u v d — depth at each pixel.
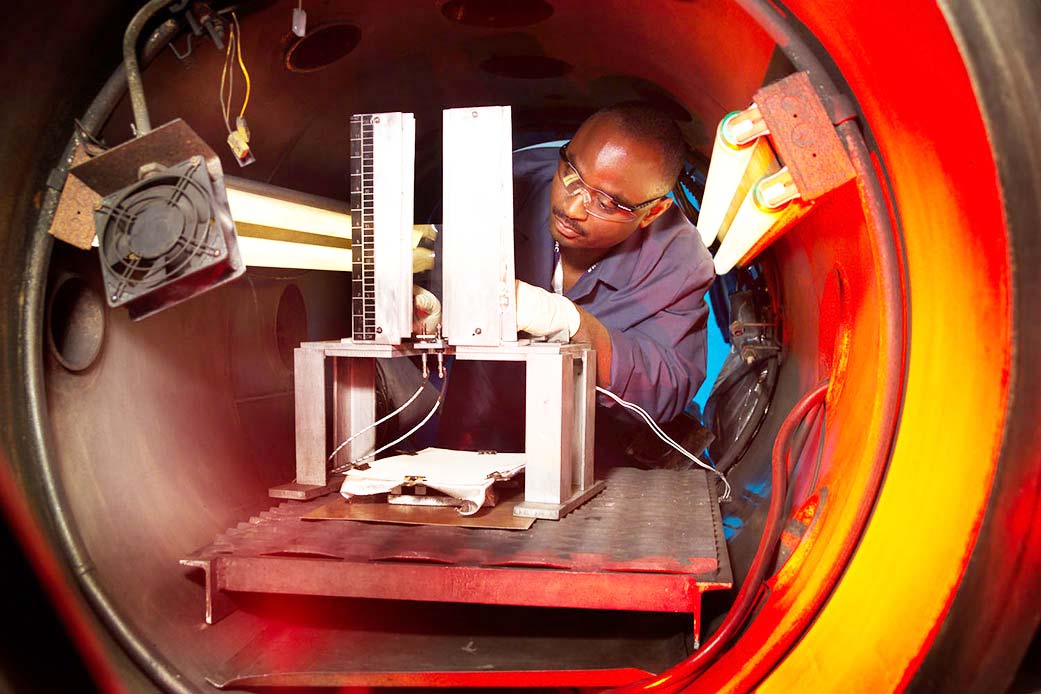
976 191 1.35
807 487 2.39
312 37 2.55
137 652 1.83
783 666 1.80
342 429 2.52
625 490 2.61
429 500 2.27
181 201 1.63
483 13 2.97
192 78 2.16
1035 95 1.20
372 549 1.94
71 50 1.75
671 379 3.16
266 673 1.99
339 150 3.36
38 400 1.78
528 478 2.26
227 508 2.47
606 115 2.86
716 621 2.42
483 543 1.99
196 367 2.56
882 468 1.69
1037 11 1.20
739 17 2.15
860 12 1.45
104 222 1.65
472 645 2.25
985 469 1.35
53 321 1.99
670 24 2.66
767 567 2.18
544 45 3.28
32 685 1.63
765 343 3.83
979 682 1.40
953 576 1.41
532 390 2.23
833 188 1.65
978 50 1.21
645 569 1.87
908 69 1.43
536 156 3.84
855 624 1.67
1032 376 1.26
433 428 4.23
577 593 1.88
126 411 2.19
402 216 2.16
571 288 3.47
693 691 1.89
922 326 1.61
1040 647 1.60
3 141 1.67
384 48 2.98
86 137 1.78
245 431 2.78
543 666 2.13
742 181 1.98
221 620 2.10
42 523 1.77
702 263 3.37
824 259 2.62
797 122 1.65
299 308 3.40
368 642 2.23
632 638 2.35
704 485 2.71
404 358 3.63
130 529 2.05
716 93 2.92
